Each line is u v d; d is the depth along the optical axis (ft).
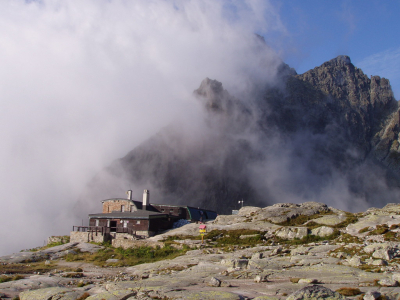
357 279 56.65
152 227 181.57
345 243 103.60
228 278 63.62
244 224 160.15
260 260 77.71
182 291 48.88
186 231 162.91
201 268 76.59
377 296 41.29
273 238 136.15
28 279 78.23
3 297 58.49
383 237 100.07
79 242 163.43
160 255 128.26
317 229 131.75
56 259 129.90
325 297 36.22
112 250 149.28
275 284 56.65
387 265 68.13
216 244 139.33
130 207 209.05
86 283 73.77
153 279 64.13
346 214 161.38
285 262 76.54
